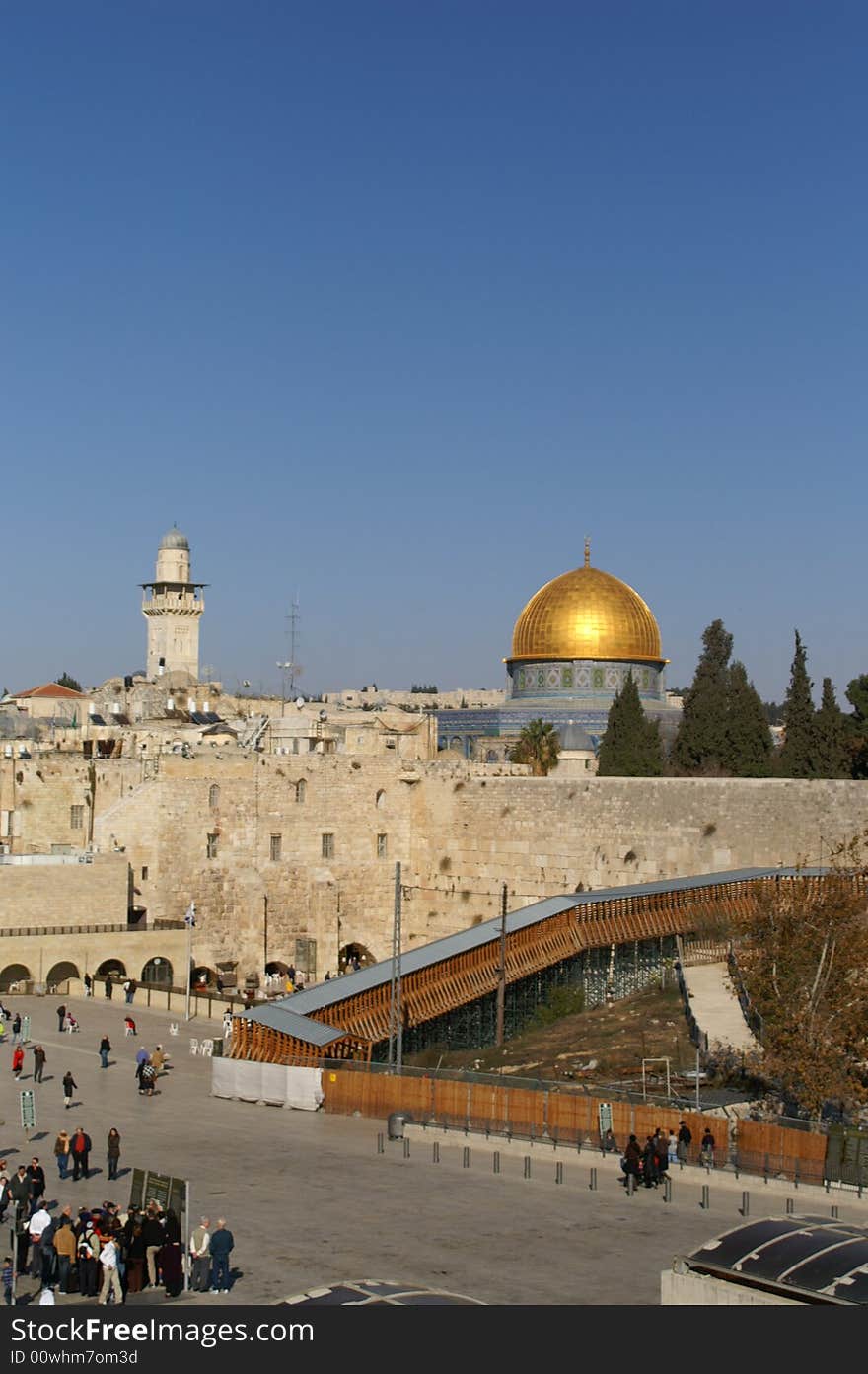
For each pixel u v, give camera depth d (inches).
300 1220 1400.1
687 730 4072.3
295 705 5565.9
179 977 3255.4
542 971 2763.3
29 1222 1274.6
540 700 5315.0
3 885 3125.0
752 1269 928.3
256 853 3651.6
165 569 7711.6
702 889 3095.5
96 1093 2065.7
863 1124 1791.3
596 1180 1578.5
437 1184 1553.9
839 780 3164.4
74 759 3786.9
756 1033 2100.1
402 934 3853.3
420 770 3897.6
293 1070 1996.8
